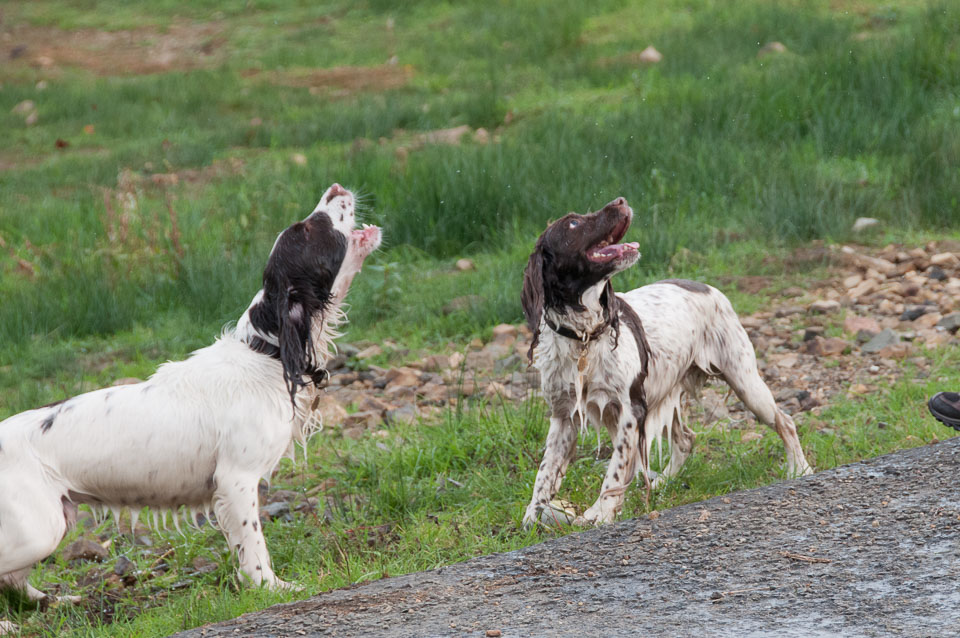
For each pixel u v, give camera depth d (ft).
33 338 41.01
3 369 38.32
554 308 22.12
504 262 43.39
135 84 90.58
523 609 16.19
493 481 25.34
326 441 29.53
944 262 39.65
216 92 84.99
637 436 22.84
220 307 41.60
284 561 22.56
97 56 106.11
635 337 23.16
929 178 45.88
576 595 16.56
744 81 62.08
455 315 39.34
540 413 28.35
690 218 45.42
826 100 54.60
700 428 28.35
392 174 52.80
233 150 69.62
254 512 21.08
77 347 40.22
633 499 23.57
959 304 36.01
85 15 120.67
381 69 88.07
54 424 20.66
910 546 16.76
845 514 18.51
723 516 19.30
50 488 20.40
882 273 39.68
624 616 15.44
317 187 52.44
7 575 21.21
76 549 24.22
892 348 32.37
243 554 20.97
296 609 17.57
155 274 44.86
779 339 34.73
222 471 20.99
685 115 56.39
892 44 61.72
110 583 22.88
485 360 35.14
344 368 36.50
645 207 45.83
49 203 58.49
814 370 32.14
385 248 47.01
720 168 48.80
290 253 21.56
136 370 36.86
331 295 22.07
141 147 71.20
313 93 82.64
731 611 15.20
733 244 42.98
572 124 58.23
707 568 16.99
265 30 107.76
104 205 55.01
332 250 21.85
